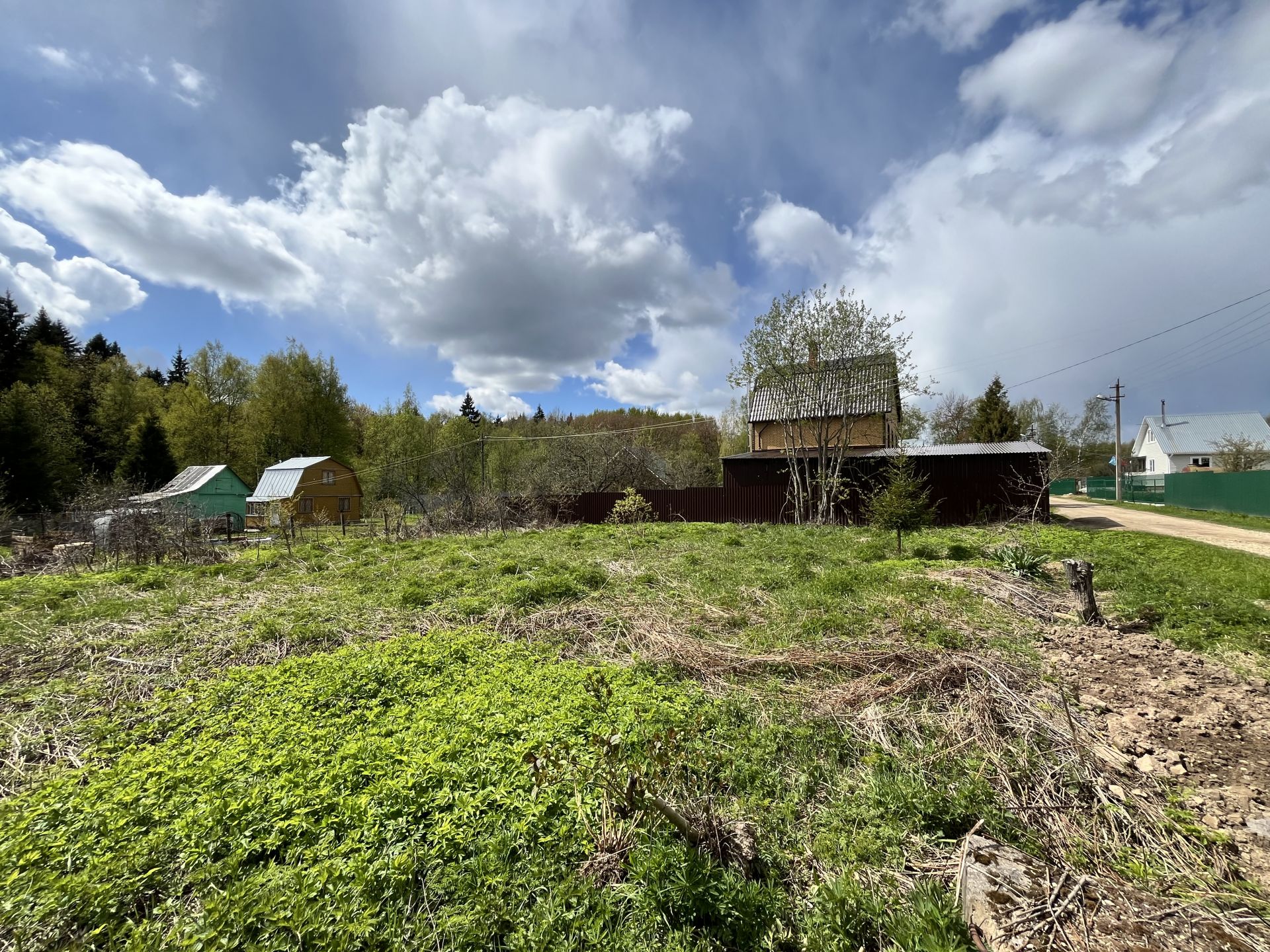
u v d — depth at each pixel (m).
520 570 8.84
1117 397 28.62
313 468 32.31
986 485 15.80
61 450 27.12
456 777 2.92
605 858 2.42
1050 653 4.86
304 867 2.35
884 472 15.84
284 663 4.96
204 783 2.97
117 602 7.57
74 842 2.57
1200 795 2.76
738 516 18.62
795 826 2.75
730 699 4.00
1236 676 4.28
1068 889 2.13
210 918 2.05
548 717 3.58
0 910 2.17
